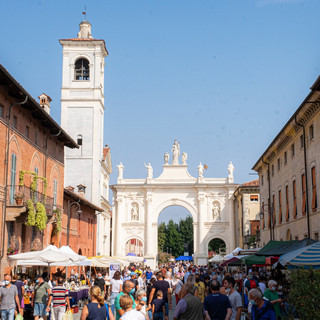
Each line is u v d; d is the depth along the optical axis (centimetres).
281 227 4253
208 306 1166
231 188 7856
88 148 6419
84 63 6700
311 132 3269
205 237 7806
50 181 3769
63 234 4428
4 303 1723
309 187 3300
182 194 7956
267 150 4594
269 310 1113
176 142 8181
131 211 7981
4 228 2766
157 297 1599
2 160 2744
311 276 1355
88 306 1062
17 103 2914
